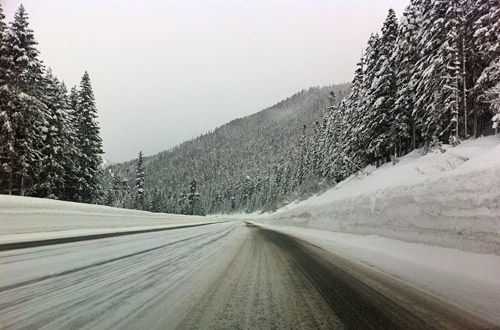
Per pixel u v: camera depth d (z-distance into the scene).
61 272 4.43
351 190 29.75
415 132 31.83
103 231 12.84
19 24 23.95
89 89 34.75
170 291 3.70
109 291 3.57
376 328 2.73
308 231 18.22
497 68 20.56
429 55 25.86
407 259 6.85
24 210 9.48
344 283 4.47
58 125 28.48
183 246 8.55
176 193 141.25
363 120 33.53
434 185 7.81
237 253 7.41
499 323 2.94
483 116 25.52
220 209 143.38
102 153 35.06
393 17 33.53
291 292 3.86
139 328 2.52
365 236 11.16
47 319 2.63
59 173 29.03
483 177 6.32
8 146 22.36
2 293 3.33
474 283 4.57
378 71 33.25
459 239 6.53
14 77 23.06
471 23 24.36
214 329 2.57
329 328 2.69
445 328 2.78
